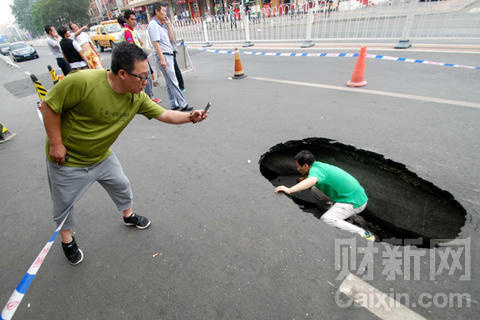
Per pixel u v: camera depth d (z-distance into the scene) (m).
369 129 3.67
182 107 4.97
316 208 3.36
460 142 3.17
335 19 9.14
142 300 1.76
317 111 4.36
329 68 6.61
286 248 2.03
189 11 29.80
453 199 2.43
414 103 4.25
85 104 1.51
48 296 1.84
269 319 1.58
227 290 1.77
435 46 7.05
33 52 17.14
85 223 2.48
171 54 4.73
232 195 2.67
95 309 1.73
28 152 4.06
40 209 2.76
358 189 2.76
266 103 4.92
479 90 4.44
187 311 1.66
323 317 1.56
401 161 2.95
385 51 7.22
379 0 8.02
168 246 2.16
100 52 15.33
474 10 7.61
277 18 10.77
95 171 1.88
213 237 2.20
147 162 3.42
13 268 2.09
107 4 48.75
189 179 2.99
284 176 3.72
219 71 7.65
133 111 1.80
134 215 2.35
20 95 7.67
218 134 3.98
